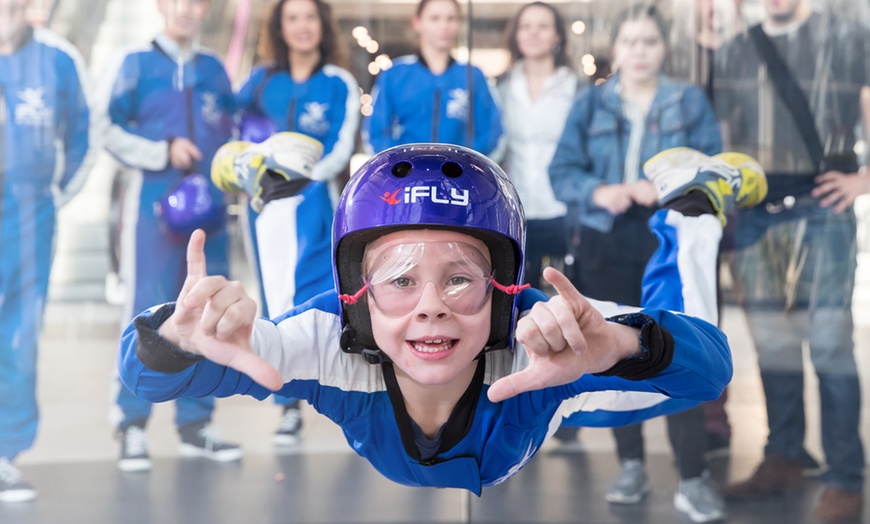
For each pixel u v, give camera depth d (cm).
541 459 214
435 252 88
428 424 101
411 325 88
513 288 93
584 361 77
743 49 218
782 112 216
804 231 213
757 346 211
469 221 88
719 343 93
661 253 170
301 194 210
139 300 217
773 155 216
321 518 194
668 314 90
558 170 223
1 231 212
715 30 219
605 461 212
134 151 218
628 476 206
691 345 87
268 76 223
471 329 89
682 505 202
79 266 216
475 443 104
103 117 219
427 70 226
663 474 206
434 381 89
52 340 213
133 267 217
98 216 217
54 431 211
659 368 83
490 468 110
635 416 137
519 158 225
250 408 217
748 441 207
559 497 204
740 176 186
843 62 215
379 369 101
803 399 208
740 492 203
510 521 196
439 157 91
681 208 176
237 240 219
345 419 103
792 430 207
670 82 221
